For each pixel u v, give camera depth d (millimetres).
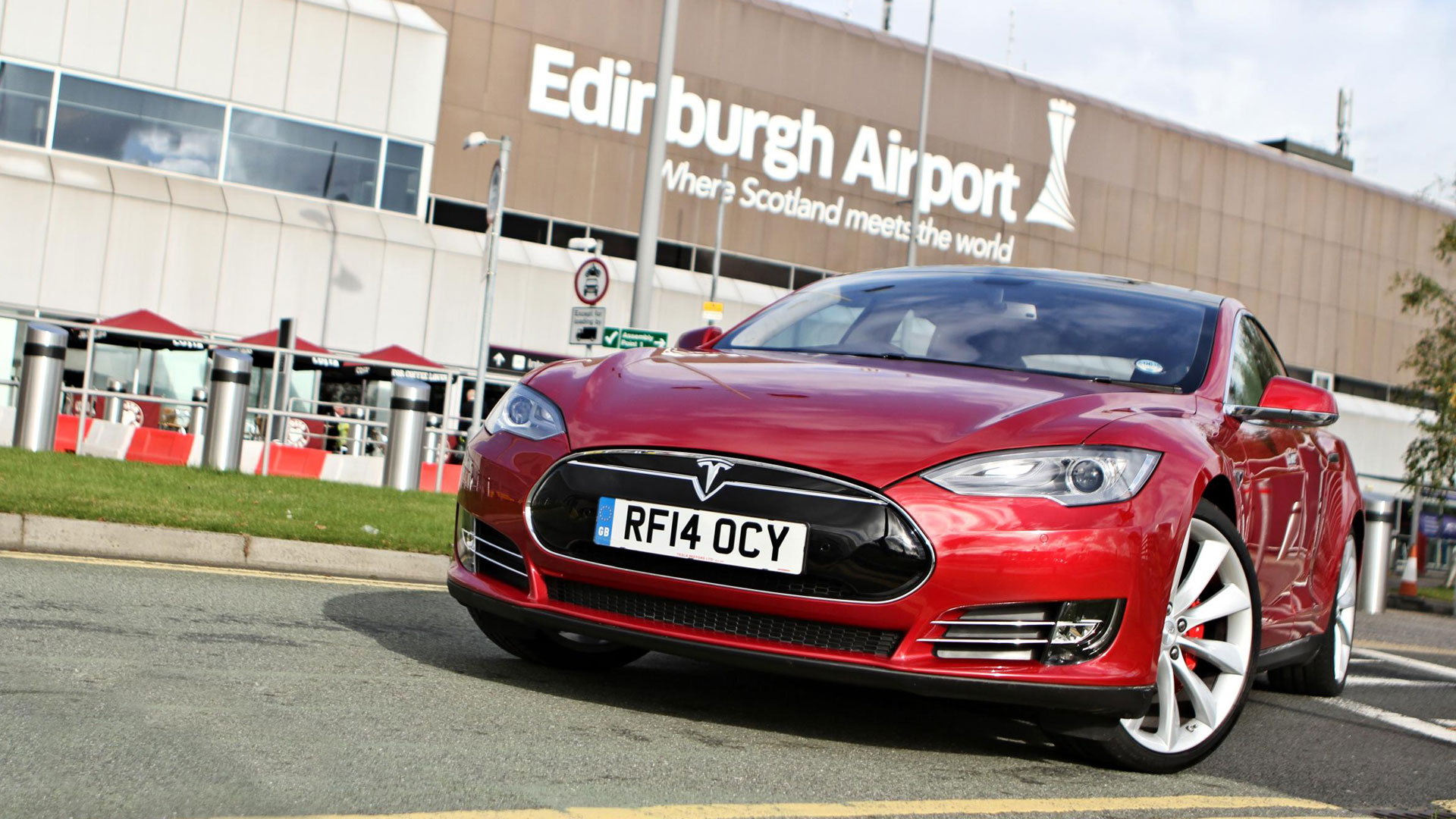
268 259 21219
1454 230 21234
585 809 2422
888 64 29438
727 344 4496
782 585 3068
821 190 28484
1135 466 3174
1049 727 3299
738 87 27438
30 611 3982
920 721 3750
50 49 20266
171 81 21125
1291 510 4332
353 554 6559
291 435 14180
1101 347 4086
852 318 4461
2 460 8234
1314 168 37500
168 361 15898
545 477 3346
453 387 15570
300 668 3523
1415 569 14984
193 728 2730
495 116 24547
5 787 2205
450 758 2705
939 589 3008
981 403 3348
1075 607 3061
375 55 22875
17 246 19297
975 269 4809
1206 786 3283
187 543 6160
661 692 3775
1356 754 4039
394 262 22391
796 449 3133
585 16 25516
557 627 3336
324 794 2344
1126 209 33250
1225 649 3598
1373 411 36969
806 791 2766
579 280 12430
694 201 26859
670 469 3186
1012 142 31203
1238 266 35438
